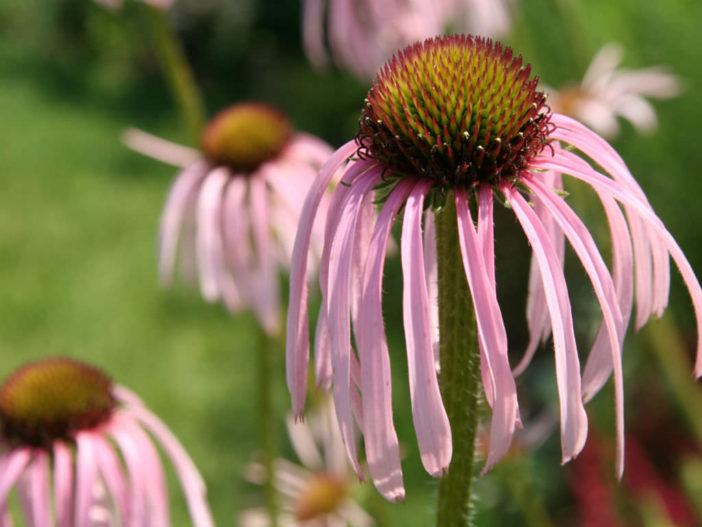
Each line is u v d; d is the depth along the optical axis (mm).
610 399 653
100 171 1984
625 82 709
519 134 340
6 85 2486
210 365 1270
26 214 1777
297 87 2150
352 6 591
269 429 514
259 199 537
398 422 957
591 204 564
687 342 882
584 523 640
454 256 344
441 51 349
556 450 700
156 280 1520
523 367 356
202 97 2326
